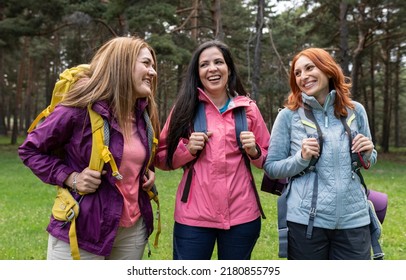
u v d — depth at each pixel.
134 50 2.59
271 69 20.17
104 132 2.51
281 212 2.83
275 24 22.31
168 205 8.09
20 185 10.86
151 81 2.74
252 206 3.01
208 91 3.13
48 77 34.09
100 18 16.83
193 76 3.11
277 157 2.90
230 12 26.11
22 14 18.59
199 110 3.08
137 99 2.73
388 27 21.09
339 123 2.82
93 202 2.52
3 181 11.57
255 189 3.07
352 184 2.73
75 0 16.78
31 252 5.17
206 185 2.94
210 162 2.95
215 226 2.94
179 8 20.12
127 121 2.61
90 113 2.51
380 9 20.28
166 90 23.45
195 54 3.10
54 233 2.54
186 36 18.78
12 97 43.34
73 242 2.46
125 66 2.55
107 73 2.55
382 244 5.57
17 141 30.77
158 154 3.15
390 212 7.58
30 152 2.53
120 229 2.68
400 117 44.47
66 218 2.49
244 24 25.61
